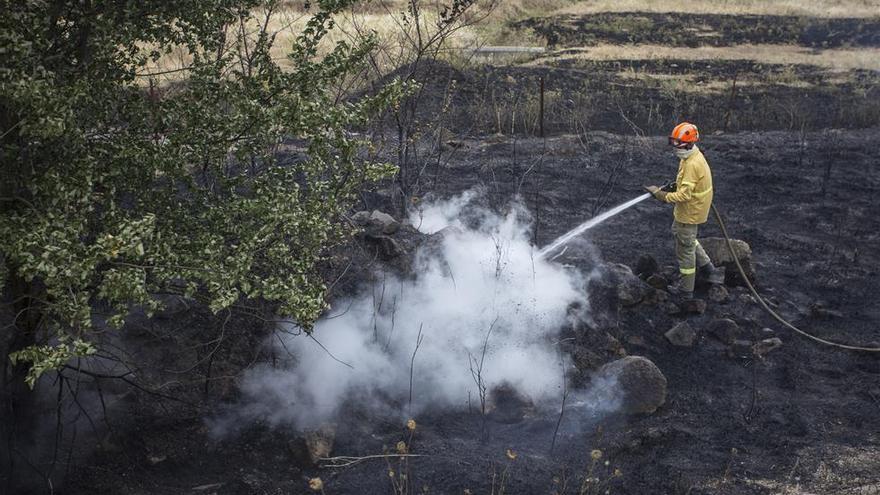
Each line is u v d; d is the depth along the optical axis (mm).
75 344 4059
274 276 5293
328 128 5098
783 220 10680
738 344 7312
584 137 13758
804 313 8117
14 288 4938
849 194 11625
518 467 5742
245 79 5355
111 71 5094
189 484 5574
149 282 5070
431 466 5738
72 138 4691
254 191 5211
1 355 5270
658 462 5914
